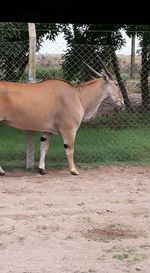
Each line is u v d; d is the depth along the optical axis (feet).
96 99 26.53
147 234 15.60
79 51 41.01
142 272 12.26
